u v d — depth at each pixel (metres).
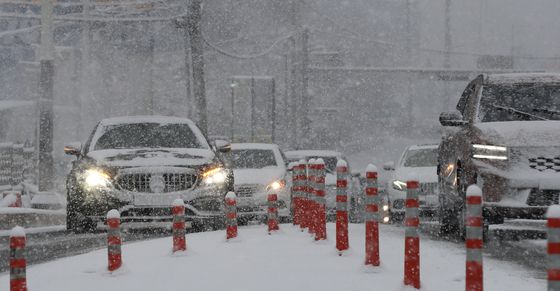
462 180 27.41
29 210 37.22
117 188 29.55
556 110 27.78
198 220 31.11
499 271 19.66
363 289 16.64
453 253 23.00
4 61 97.94
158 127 33.50
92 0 79.81
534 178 24.66
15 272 14.44
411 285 16.16
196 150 31.47
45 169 48.12
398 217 42.12
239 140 83.56
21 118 87.19
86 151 32.25
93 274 19.72
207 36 112.12
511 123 26.53
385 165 43.91
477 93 28.69
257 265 20.16
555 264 11.10
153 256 22.69
